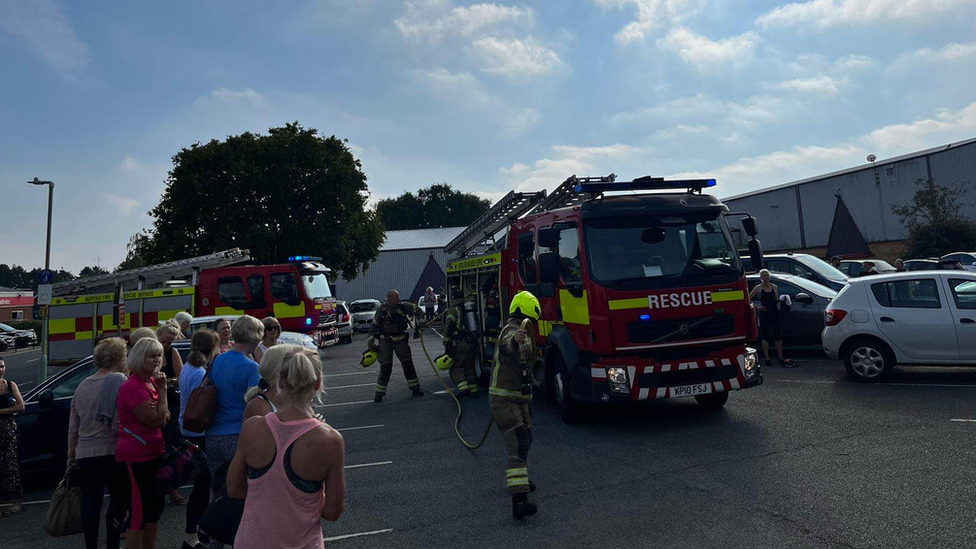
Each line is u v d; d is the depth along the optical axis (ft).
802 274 47.96
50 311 59.16
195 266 57.72
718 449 21.93
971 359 29.43
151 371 14.84
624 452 22.47
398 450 25.21
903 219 128.67
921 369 34.37
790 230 163.94
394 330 36.58
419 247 180.24
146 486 14.70
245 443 8.84
